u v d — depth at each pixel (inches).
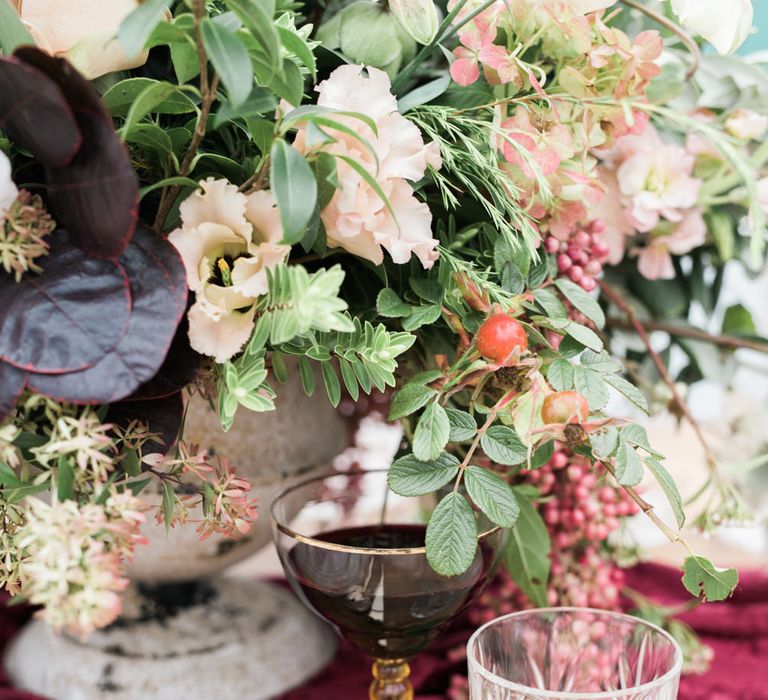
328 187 19.1
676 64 25.3
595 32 21.5
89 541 17.4
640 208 25.5
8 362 17.8
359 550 21.4
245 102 18.2
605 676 22.4
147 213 20.8
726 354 29.1
